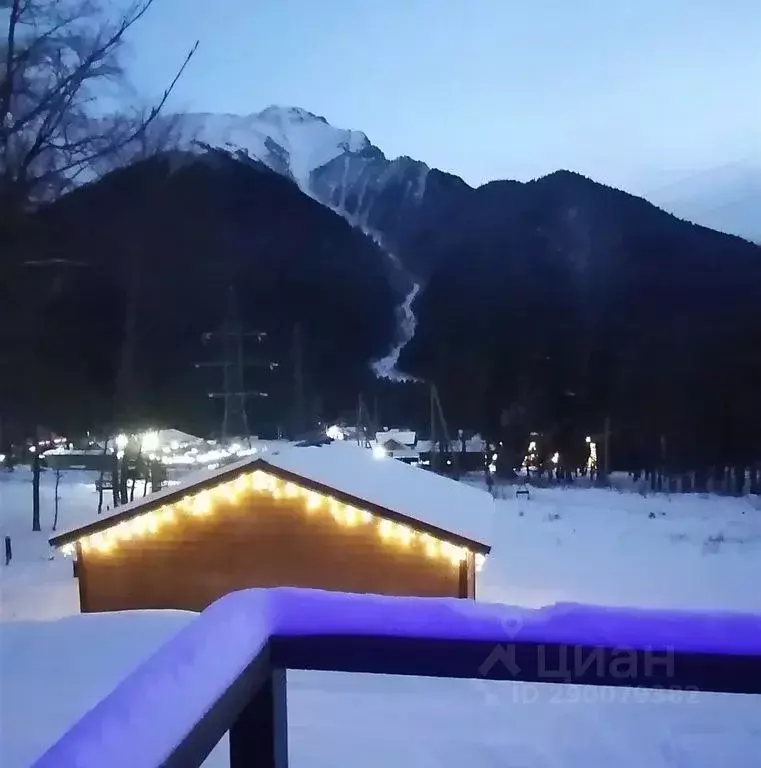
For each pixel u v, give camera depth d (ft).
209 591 39.40
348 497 38.01
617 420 192.13
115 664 22.90
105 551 40.19
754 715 15.80
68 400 95.30
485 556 38.83
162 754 3.78
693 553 74.69
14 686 20.20
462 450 193.47
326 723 15.78
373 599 6.02
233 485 39.19
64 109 30.30
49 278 37.73
